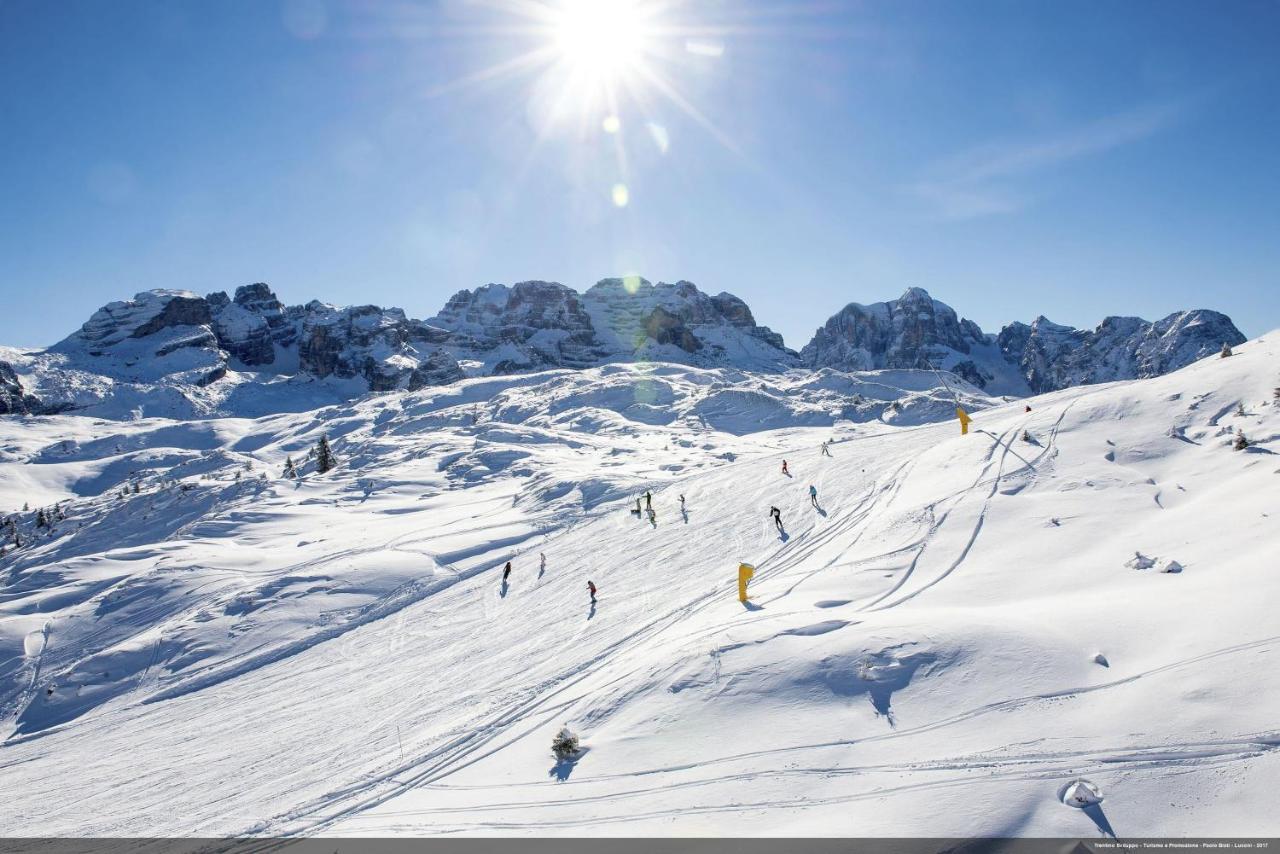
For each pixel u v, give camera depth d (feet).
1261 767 32.89
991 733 40.11
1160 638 45.52
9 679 113.50
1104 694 41.22
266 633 113.29
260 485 258.78
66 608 143.43
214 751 72.49
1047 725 39.68
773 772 41.14
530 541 143.23
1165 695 39.32
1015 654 46.98
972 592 62.95
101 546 229.25
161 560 159.53
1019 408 174.09
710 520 125.08
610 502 161.99
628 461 238.68
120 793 65.26
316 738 69.51
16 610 143.95
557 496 178.29
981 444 108.47
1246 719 35.88
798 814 36.96
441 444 306.96
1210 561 56.03
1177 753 35.04
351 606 120.37
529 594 108.47
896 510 93.97
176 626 120.47
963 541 75.87
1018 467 93.61
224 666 104.78
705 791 40.83
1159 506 73.05
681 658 57.16
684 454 248.32
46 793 69.62
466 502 201.77
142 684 104.53
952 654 48.34
